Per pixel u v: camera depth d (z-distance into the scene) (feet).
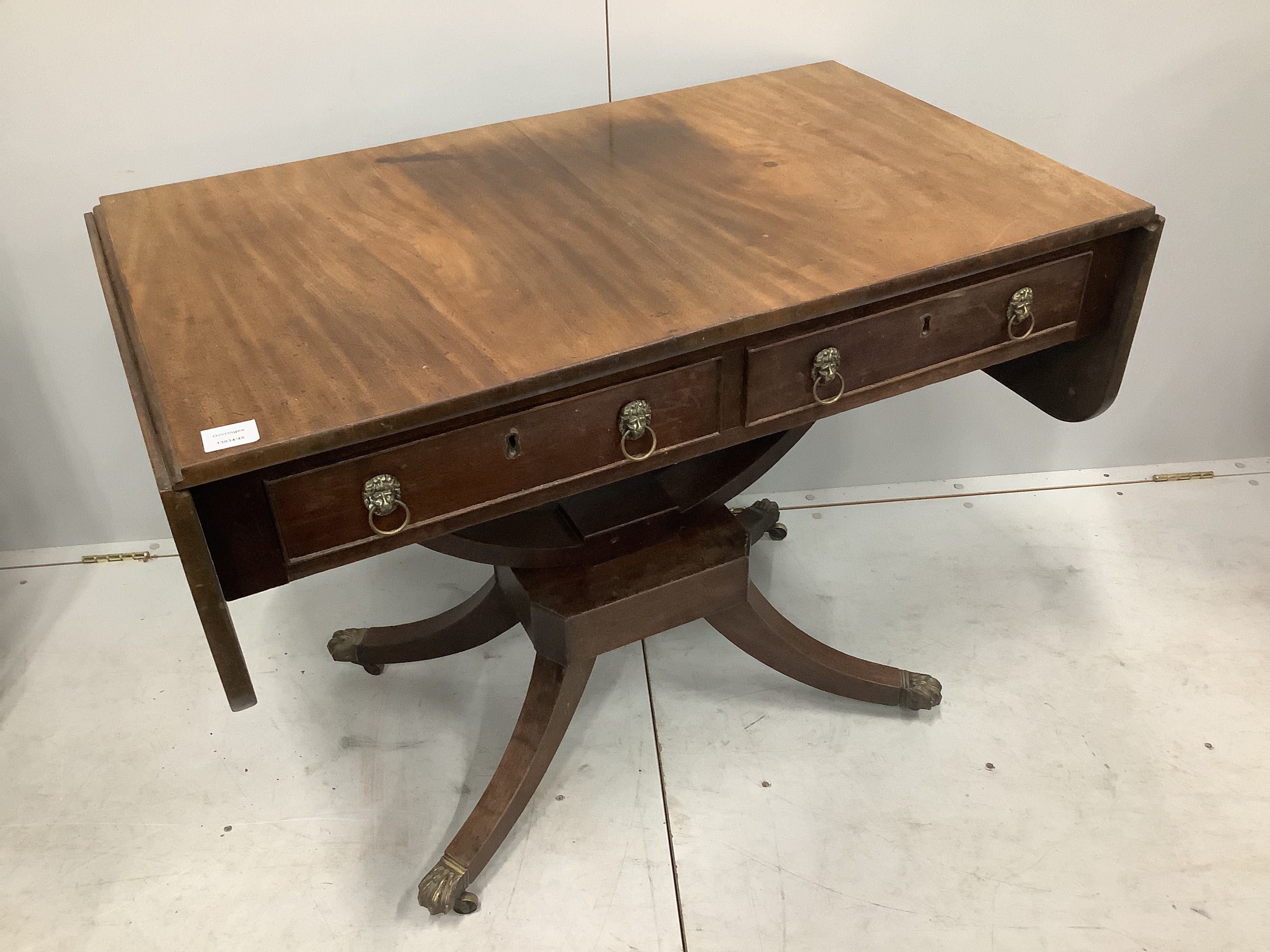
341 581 6.04
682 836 4.65
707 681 5.39
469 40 4.91
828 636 5.59
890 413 6.27
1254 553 6.04
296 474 2.95
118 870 4.60
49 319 5.41
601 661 5.49
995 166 4.02
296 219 3.86
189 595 5.98
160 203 4.02
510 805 4.44
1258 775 4.83
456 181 4.09
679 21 5.00
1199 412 6.48
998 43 5.18
